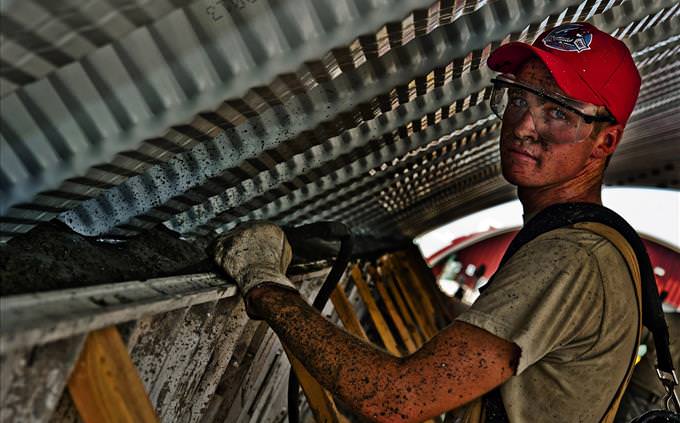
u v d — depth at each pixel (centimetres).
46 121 126
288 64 138
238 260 178
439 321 843
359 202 396
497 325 141
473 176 632
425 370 141
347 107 195
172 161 179
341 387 146
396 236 801
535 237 154
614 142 169
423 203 651
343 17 136
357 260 485
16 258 142
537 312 142
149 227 201
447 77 226
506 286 146
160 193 181
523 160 167
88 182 146
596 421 152
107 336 131
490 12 198
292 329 157
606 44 163
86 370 128
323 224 204
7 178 130
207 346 197
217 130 161
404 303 693
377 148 275
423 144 300
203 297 169
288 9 131
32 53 103
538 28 217
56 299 123
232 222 253
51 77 120
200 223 222
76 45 107
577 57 160
